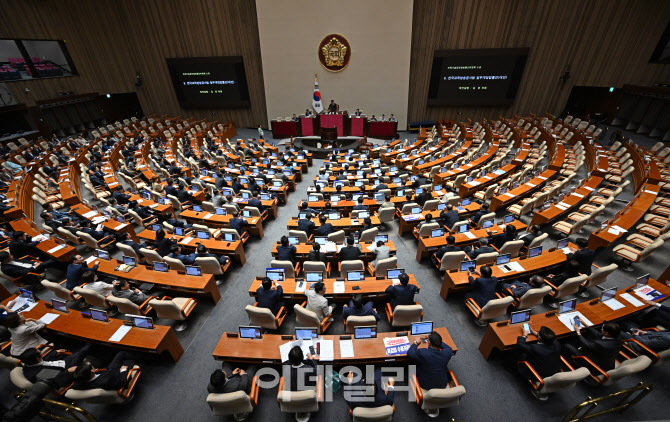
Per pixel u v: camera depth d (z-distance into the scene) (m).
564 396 5.09
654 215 8.76
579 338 5.08
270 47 22.53
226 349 5.21
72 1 21.50
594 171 12.03
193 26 23.20
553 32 19.91
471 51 21.27
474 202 10.59
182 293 7.51
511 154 17.61
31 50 22.02
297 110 24.28
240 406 4.49
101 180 13.78
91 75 23.17
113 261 7.80
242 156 17.67
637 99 18.61
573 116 22.30
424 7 20.78
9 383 5.62
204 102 25.69
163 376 5.68
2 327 5.57
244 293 7.77
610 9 18.30
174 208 11.62
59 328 5.70
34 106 19.95
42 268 7.91
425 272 8.34
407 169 15.60
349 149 20.34
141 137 21.28
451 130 22.73
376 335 5.30
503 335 5.30
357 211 9.80
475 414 4.91
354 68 22.52
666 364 5.47
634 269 7.79
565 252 7.41
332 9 21.02
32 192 13.04
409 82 22.95
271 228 10.98
